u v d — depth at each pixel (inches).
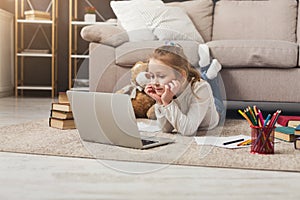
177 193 47.4
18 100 169.2
